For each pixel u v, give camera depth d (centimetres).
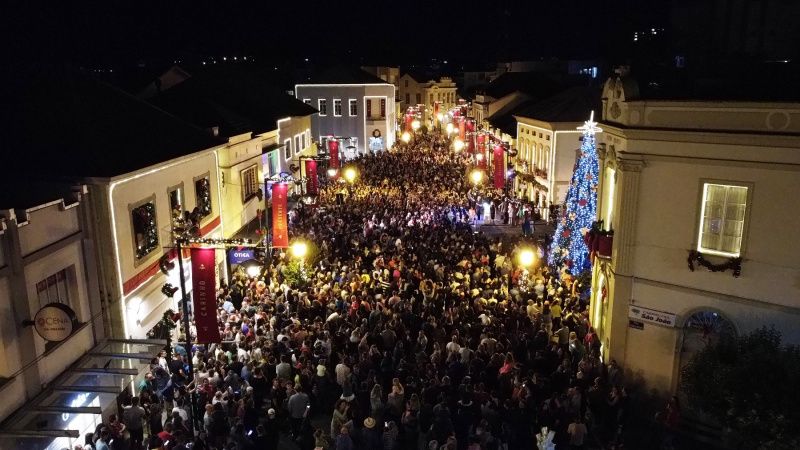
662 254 1546
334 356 1662
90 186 1538
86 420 1436
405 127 9106
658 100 1511
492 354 1563
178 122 2233
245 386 1491
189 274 2053
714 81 1545
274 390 1437
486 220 3550
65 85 1881
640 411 1603
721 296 1470
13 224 1251
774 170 1370
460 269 2222
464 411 1333
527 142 4106
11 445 1227
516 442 1319
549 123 3516
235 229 2695
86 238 1526
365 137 6241
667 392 1580
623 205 1576
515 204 3475
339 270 2234
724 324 1503
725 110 1416
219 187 2397
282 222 2320
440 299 1936
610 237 1664
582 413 1455
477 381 1469
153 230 1827
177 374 1493
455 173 4644
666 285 1549
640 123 1551
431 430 1262
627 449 1438
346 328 1720
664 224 1532
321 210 3225
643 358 1611
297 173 4016
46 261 1368
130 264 1670
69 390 1340
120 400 1539
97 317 1566
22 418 1252
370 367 1515
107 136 1759
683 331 1545
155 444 1234
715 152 1430
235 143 2714
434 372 1434
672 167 1501
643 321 1596
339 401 1330
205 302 1491
